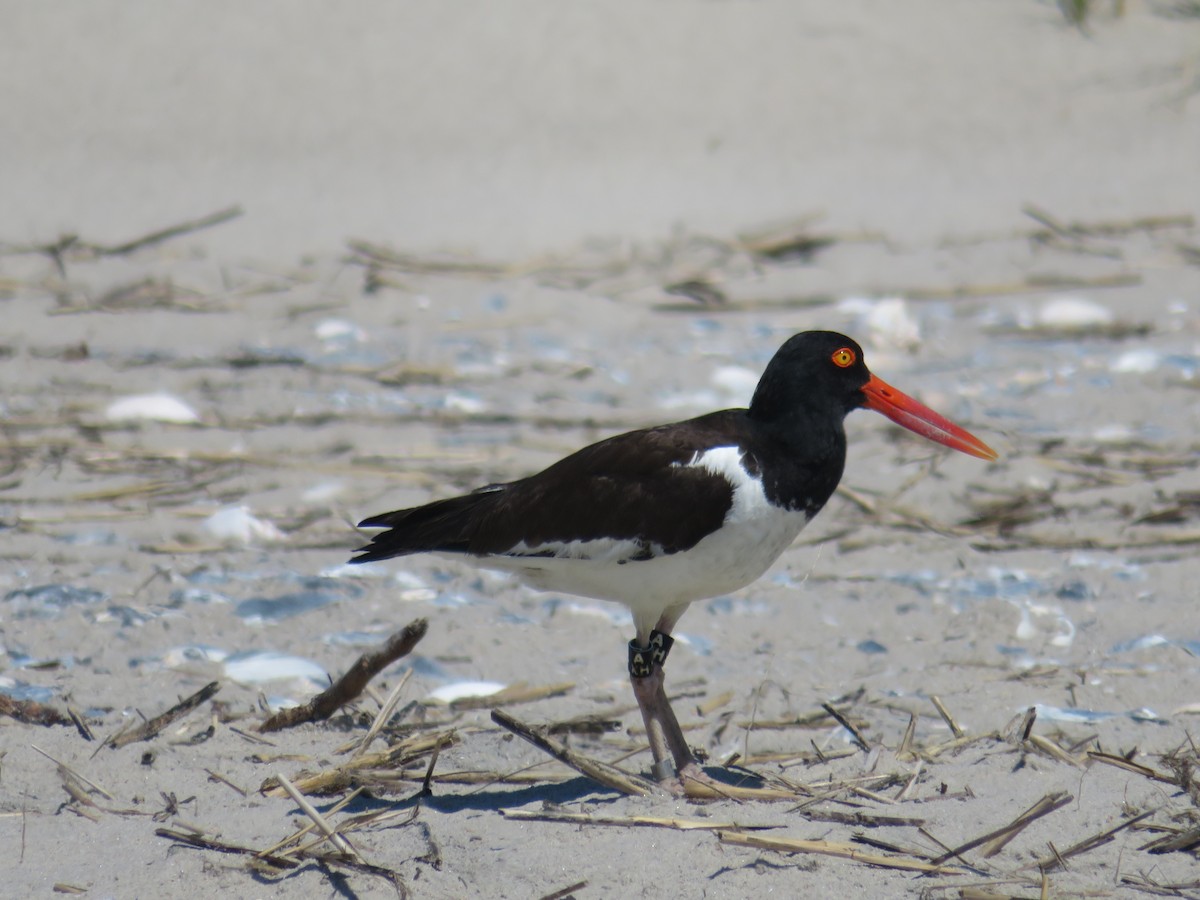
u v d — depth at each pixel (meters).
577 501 7.78
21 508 12.02
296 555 11.27
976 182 23.58
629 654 7.94
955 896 6.50
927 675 9.30
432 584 10.85
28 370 15.33
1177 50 27.94
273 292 18.55
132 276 18.91
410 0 28.12
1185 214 22.09
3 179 22.84
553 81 26.42
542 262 19.84
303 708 8.44
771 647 9.89
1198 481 12.77
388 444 13.64
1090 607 10.39
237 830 7.20
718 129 25.42
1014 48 27.89
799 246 20.64
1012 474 12.99
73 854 7.01
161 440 13.58
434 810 7.41
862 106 26.17
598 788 7.70
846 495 12.53
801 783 7.61
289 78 26.22
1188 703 8.84
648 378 15.89
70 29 27.02
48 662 9.23
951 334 17.56
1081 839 7.00
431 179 23.39
